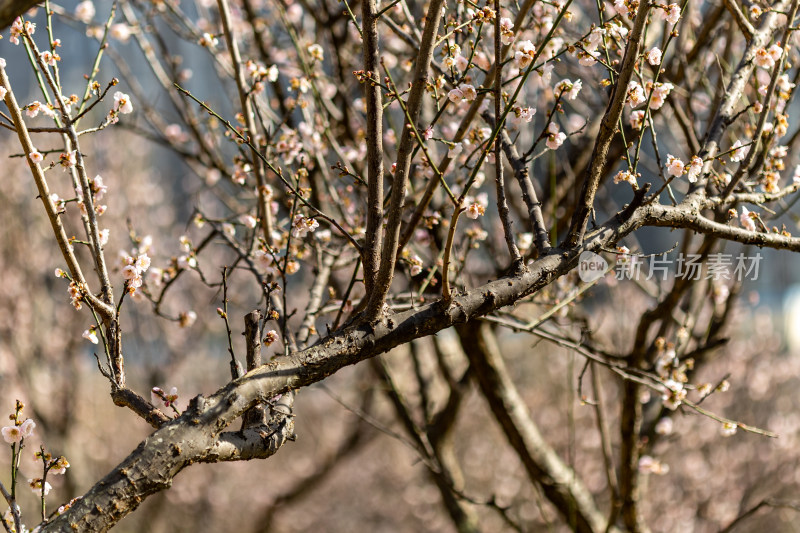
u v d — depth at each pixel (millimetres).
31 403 6328
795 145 3533
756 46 2346
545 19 2760
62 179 6832
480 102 2141
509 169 3811
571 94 2074
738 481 6629
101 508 1396
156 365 7129
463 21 2561
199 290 7863
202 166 4023
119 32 3562
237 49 2613
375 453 8734
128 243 7547
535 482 3428
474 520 4074
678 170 1933
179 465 1461
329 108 3525
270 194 2639
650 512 6328
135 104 4266
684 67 3025
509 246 1808
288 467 8703
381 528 8547
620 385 3928
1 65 1683
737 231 2029
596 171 1827
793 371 7219
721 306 3541
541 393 7691
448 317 1716
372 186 1725
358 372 6930
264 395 1571
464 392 3955
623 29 2027
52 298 7273
